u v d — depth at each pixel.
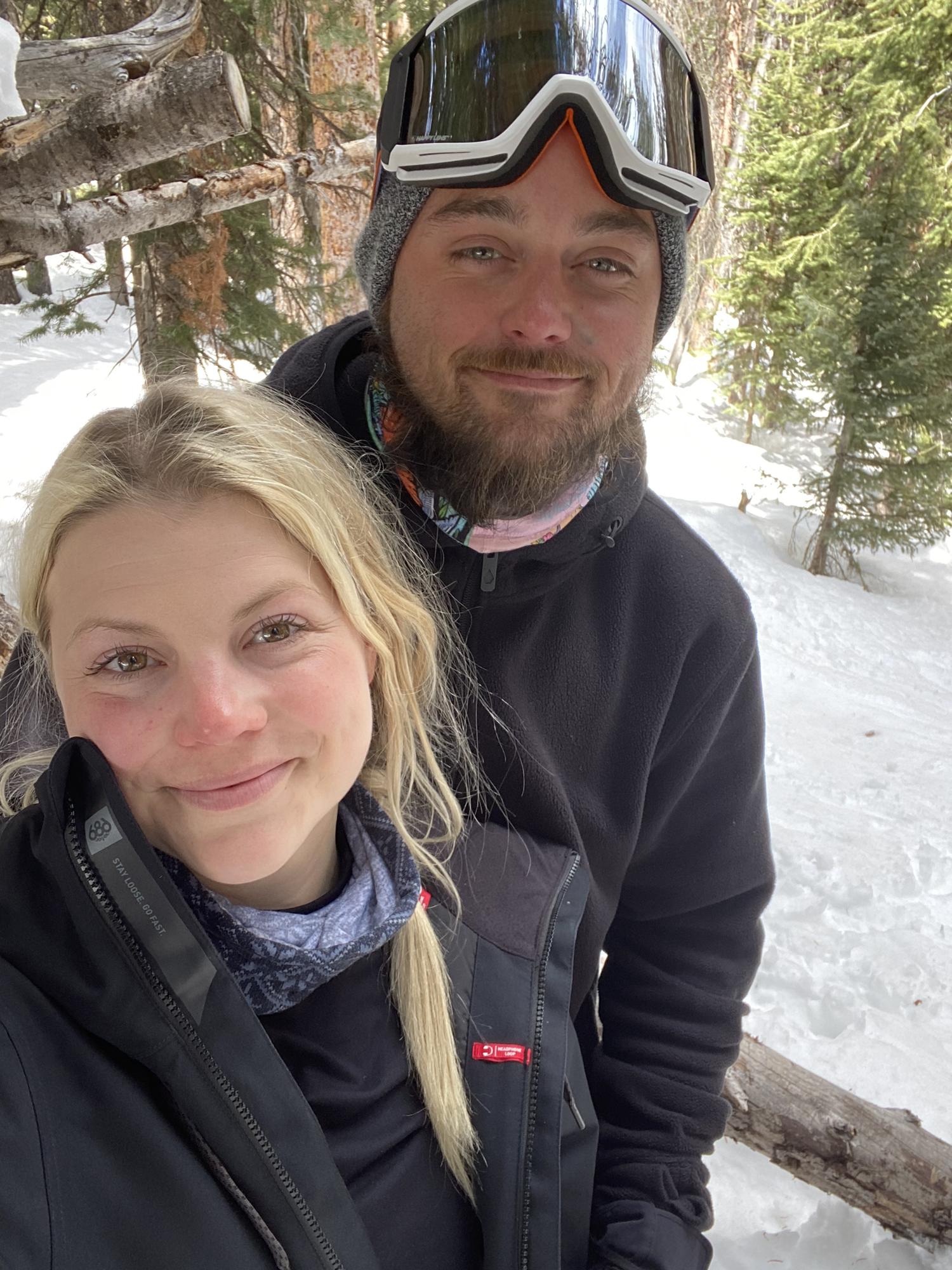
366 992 0.47
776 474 6.89
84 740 0.35
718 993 0.71
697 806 0.70
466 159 0.45
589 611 0.62
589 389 0.51
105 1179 0.33
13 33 1.09
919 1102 1.36
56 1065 0.34
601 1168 0.66
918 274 5.30
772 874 0.74
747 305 6.39
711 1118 0.68
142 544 0.36
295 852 0.42
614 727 0.64
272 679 0.38
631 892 0.73
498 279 0.48
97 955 0.34
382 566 0.49
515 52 0.46
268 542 0.38
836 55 5.42
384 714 0.50
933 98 5.07
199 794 0.37
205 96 1.01
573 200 0.47
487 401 0.50
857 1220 1.03
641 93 0.47
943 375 5.29
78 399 4.98
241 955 0.40
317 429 0.50
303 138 2.54
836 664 4.51
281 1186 0.38
